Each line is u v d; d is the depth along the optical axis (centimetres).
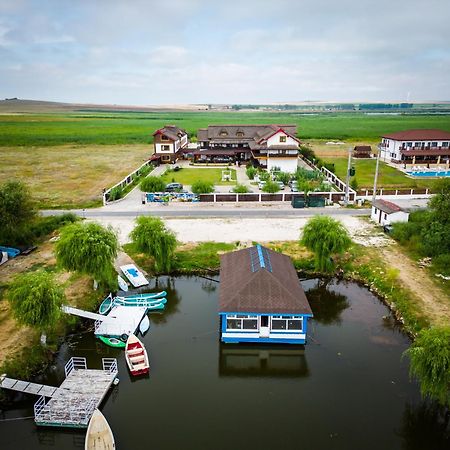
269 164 8394
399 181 7469
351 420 2302
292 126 9581
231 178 7894
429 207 4731
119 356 2869
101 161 10262
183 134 11425
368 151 10325
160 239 3947
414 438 2197
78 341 3033
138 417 2311
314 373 2694
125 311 3325
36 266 4022
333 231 3866
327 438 2180
